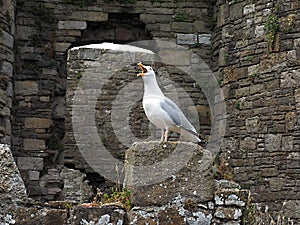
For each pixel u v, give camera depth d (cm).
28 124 1092
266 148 966
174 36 1142
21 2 1112
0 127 1006
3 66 1024
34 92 1101
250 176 980
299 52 949
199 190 436
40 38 1115
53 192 1083
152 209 432
